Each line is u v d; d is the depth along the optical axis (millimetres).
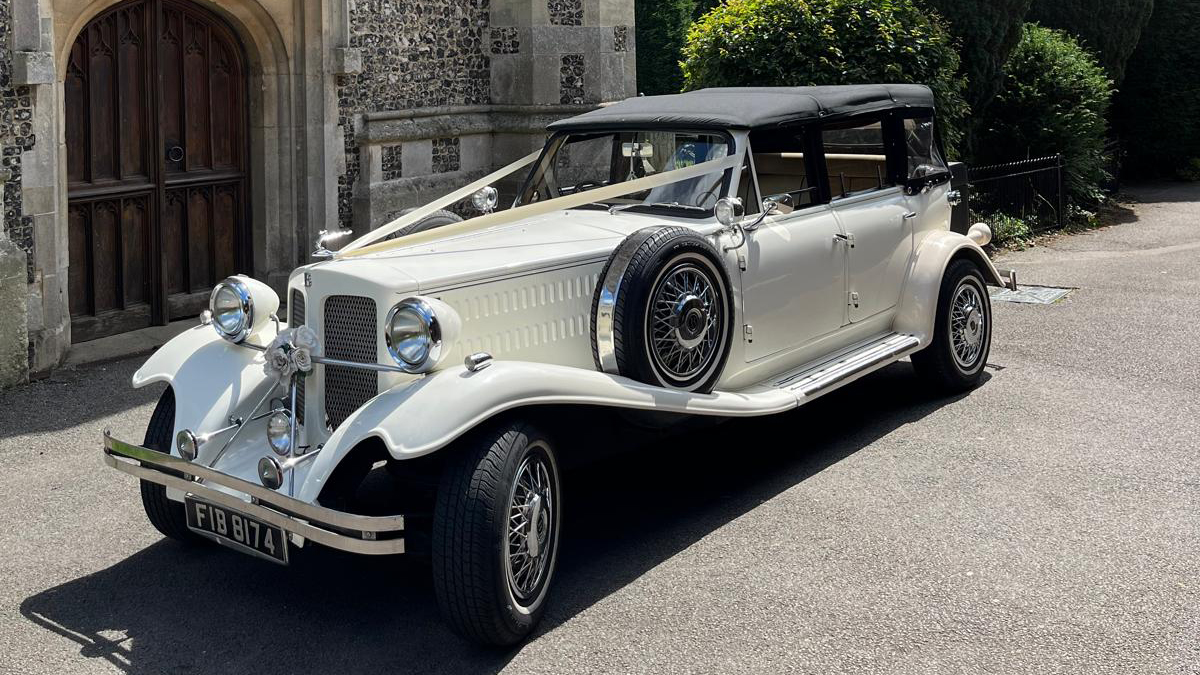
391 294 4148
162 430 4707
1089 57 15719
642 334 4543
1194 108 18703
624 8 11336
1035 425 6258
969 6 12469
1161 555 4594
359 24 9891
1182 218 14703
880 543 4758
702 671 3785
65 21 7785
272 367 4195
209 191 9328
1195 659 3787
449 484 3824
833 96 6086
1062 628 4016
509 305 4535
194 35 9055
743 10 10766
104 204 8500
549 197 6031
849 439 6109
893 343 6312
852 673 3748
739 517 5078
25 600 4379
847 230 6016
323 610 4305
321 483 3850
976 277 6887
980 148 14500
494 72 11172
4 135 7320
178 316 9156
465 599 3783
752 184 5457
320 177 9734
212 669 3863
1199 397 6719
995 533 4836
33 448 6129
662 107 5871
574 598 4336
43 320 7605
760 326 5438
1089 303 9367
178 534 4789
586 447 4918
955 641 3939
